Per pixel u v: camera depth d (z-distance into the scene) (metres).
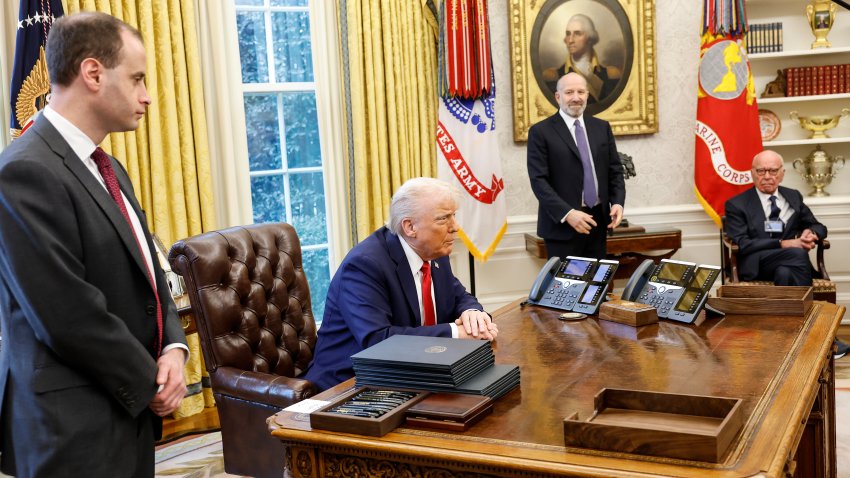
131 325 1.98
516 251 5.98
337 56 5.31
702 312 2.78
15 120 3.85
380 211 5.36
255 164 5.29
